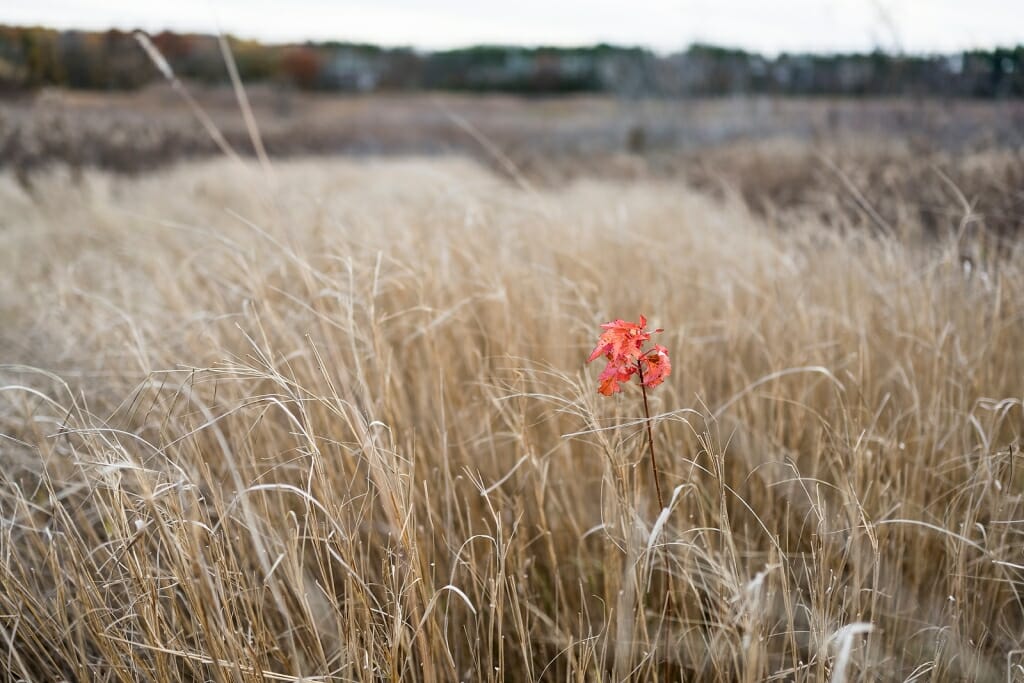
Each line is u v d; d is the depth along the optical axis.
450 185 4.19
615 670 1.66
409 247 2.98
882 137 7.14
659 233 4.59
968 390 2.43
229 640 1.53
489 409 2.35
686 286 3.42
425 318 2.57
